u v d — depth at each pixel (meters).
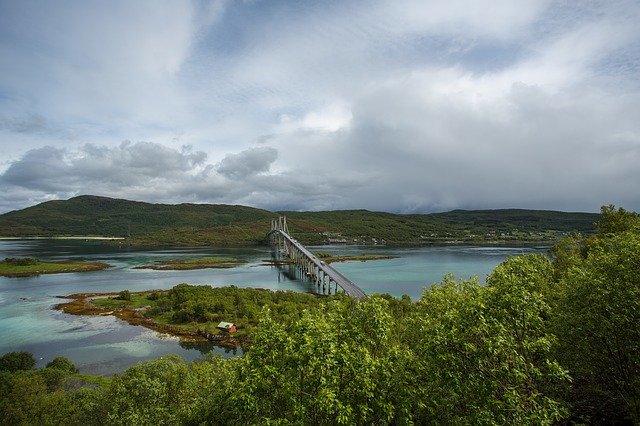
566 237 76.19
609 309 21.61
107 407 31.67
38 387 47.34
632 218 62.41
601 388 23.81
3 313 107.25
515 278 21.75
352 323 22.89
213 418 23.78
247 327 87.94
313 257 188.00
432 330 20.67
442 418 19.78
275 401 20.45
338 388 19.48
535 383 20.58
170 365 34.56
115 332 89.81
